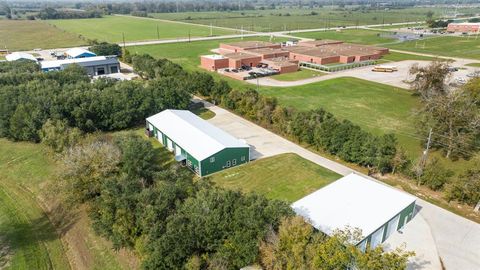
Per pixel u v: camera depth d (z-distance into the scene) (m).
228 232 31.39
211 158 49.78
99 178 40.53
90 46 152.25
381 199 38.50
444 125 55.38
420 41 182.88
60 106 62.19
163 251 29.81
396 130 65.69
